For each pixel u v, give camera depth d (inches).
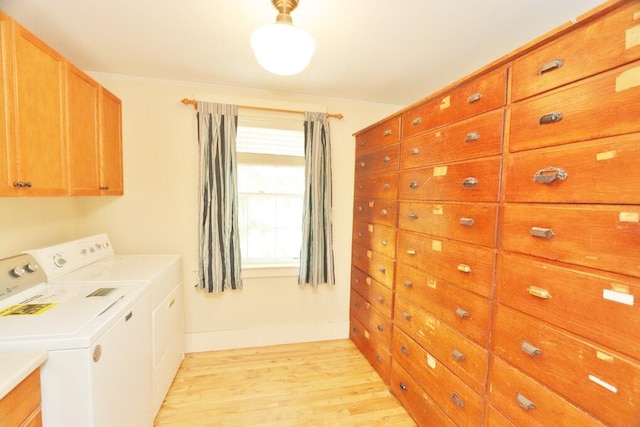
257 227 105.0
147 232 92.5
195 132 93.5
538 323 39.7
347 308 112.0
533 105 40.4
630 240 30.0
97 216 88.9
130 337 53.3
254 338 103.6
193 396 76.9
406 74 84.4
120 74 87.0
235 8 55.3
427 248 64.1
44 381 39.4
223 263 93.7
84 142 66.4
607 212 31.9
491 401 47.7
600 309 32.6
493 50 70.2
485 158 48.6
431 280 62.8
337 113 105.7
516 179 42.9
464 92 53.5
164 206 93.0
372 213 91.4
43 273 60.7
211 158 90.8
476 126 50.6
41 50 51.6
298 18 57.4
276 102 97.1
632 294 30.0
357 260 103.8
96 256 79.3
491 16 56.4
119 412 49.3
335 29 61.3
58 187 56.9
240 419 69.7
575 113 35.0
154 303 66.6
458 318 55.0
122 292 56.7
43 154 52.4
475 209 50.7
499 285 46.1
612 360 31.5
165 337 74.4
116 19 59.0
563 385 36.5
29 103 48.7
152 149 91.2
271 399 76.8
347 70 81.9
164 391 73.9
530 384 40.8
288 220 107.2
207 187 91.0
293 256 108.8
